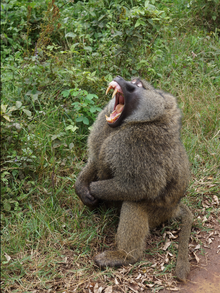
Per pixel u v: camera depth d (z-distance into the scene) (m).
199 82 3.42
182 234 2.46
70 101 3.00
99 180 2.54
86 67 3.30
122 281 2.29
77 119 2.90
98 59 3.18
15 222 2.48
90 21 3.54
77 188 2.56
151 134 2.33
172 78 3.38
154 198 2.37
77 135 2.91
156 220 2.48
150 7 3.15
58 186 2.68
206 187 2.81
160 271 2.34
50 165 2.68
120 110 2.38
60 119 2.96
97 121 2.51
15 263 2.30
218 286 2.27
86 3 3.67
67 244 2.42
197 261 2.39
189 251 2.46
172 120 2.38
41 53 3.06
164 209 2.46
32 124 2.80
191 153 2.97
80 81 2.98
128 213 2.37
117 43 3.20
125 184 2.35
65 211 2.59
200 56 3.66
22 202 2.56
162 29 3.61
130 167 2.32
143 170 2.32
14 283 2.25
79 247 2.44
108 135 2.43
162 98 2.38
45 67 3.04
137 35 3.09
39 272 2.29
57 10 3.11
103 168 2.44
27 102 2.96
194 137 3.05
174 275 2.32
